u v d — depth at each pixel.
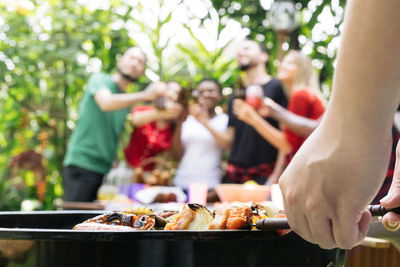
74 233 0.75
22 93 5.10
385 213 0.70
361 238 0.63
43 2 5.00
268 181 3.22
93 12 5.07
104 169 3.92
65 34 4.98
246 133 3.36
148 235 0.74
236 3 4.98
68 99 5.26
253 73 3.47
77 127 3.91
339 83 0.59
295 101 2.97
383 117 0.57
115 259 0.75
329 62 4.75
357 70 0.57
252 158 3.35
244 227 0.83
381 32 0.55
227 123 3.83
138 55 3.93
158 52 4.86
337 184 0.58
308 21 4.82
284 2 4.04
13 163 4.83
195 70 5.01
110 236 0.74
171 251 0.75
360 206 0.58
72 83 4.99
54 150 5.10
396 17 0.55
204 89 3.85
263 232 0.78
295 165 0.61
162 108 3.70
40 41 4.92
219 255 0.77
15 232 0.76
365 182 0.57
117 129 3.98
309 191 0.59
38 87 5.02
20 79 5.00
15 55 4.90
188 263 0.76
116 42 5.02
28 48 4.82
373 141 0.57
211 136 3.71
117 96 3.72
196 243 0.76
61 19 4.86
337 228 0.60
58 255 0.76
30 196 5.04
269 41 4.99
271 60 4.90
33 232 0.76
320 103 2.98
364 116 0.57
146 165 3.94
